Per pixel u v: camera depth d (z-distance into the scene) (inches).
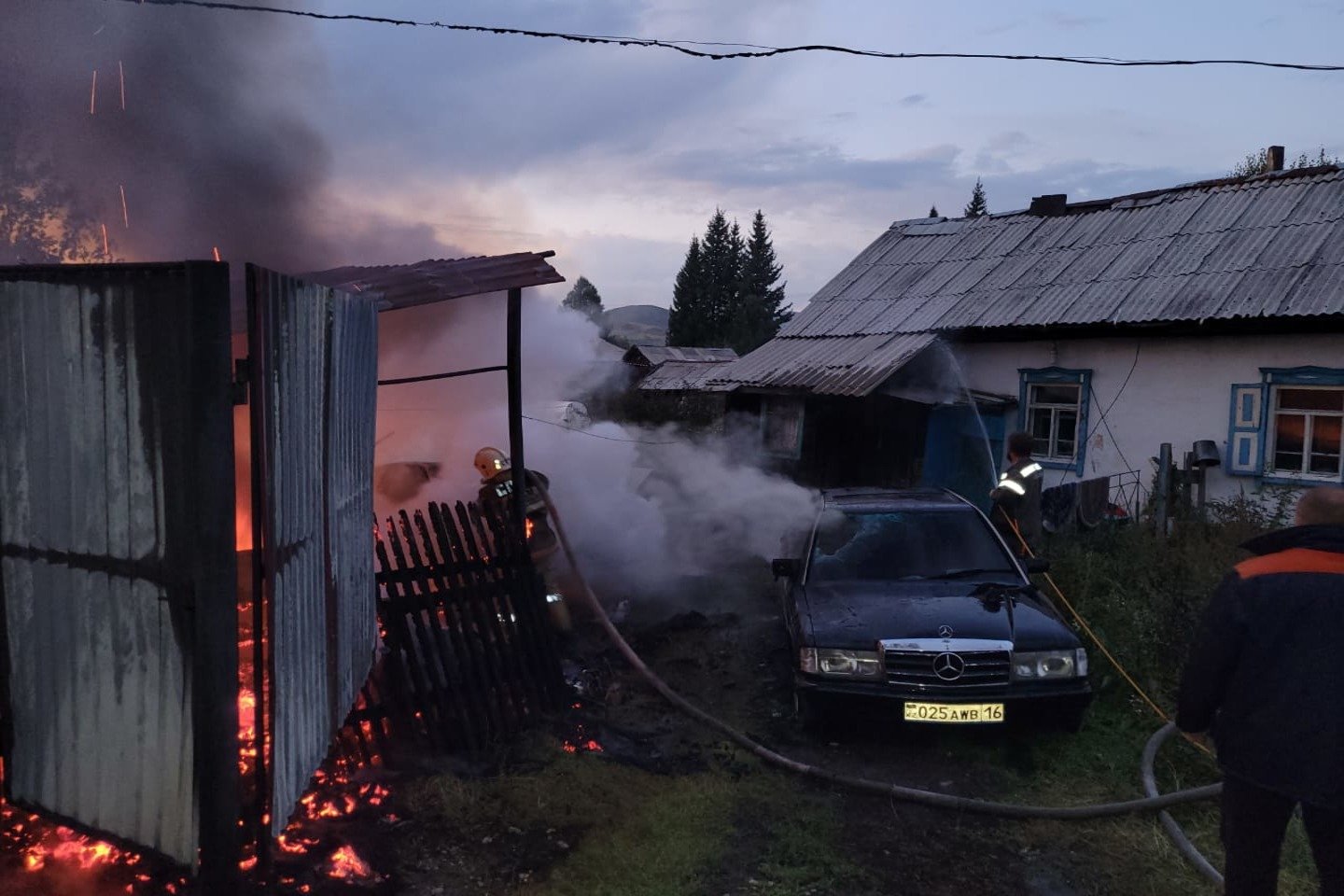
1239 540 323.6
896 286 623.5
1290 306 408.8
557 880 143.4
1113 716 216.5
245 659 219.5
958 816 171.6
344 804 162.7
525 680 208.8
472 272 220.2
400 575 191.8
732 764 192.2
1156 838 161.5
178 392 109.4
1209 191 549.0
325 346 140.8
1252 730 108.0
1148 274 488.4
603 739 203.0
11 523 129.4
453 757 187.3
